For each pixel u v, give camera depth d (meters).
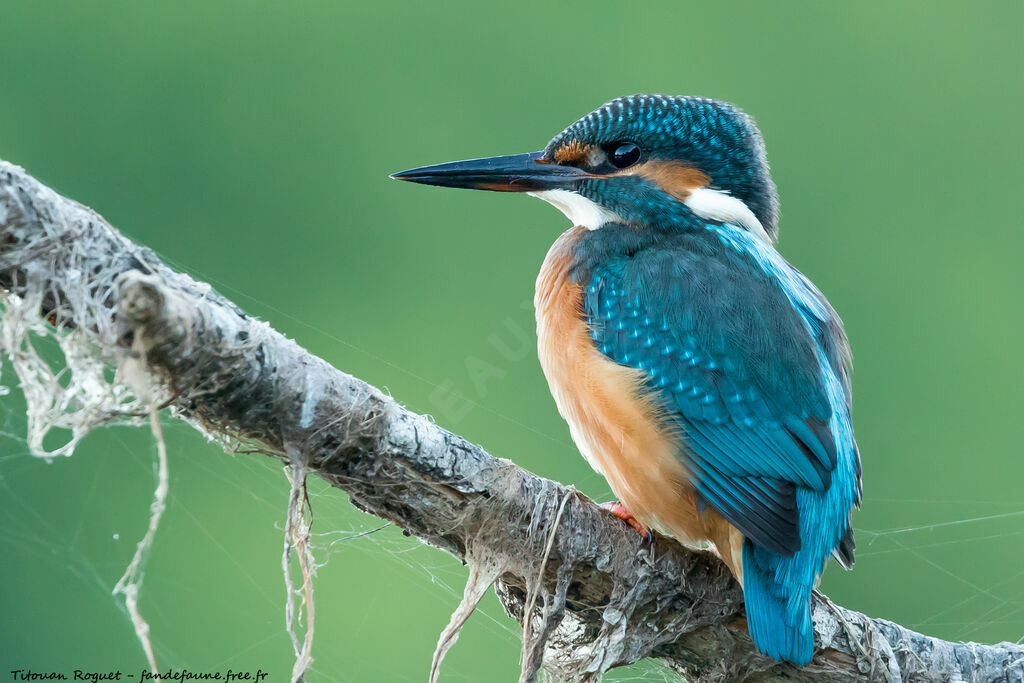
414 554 9.84
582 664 6.81
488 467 5.98
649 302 7.55
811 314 7.93
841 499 7.23
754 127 8.73
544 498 6.16
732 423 7.13
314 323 13.68
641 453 7.22
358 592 11.95
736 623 6.94
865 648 6.82
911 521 13.26
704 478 7.04
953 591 12.73
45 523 11.87
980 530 13.12
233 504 12.17
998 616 12.45
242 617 11.92
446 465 5.83
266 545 12.08
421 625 11.90
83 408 5.18
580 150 8.65
